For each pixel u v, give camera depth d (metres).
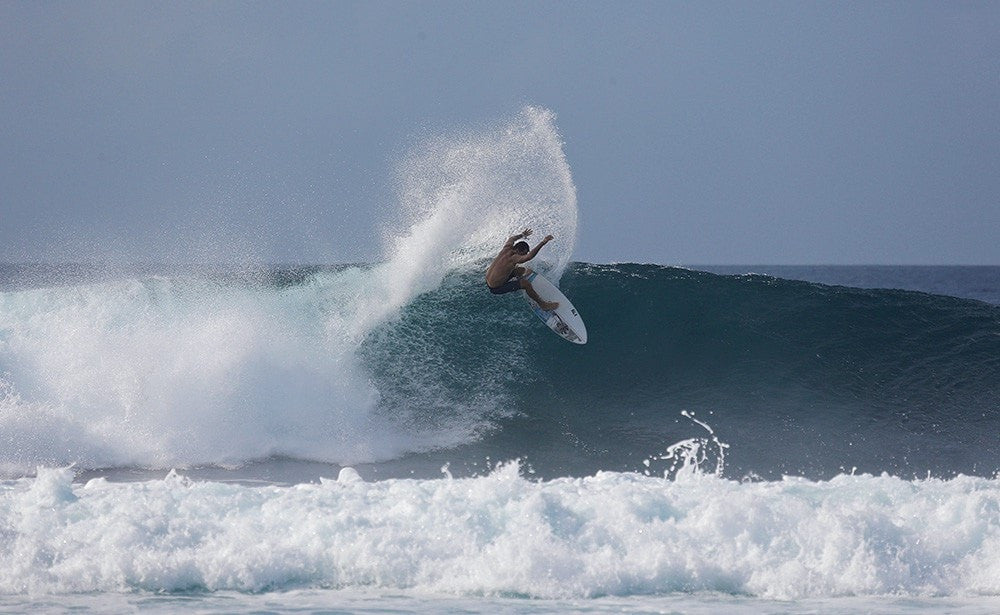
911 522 28.20
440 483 31.53
